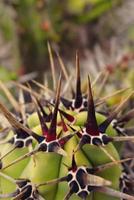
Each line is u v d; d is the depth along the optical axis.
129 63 0.55
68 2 0.65
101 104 0.39
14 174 0.33
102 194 0.33
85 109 0.35
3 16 0.61
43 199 0.32
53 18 0.64
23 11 0.61
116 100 0.46
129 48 0.60
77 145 0.32
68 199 0.32
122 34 0.65
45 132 0.32
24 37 0.61
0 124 0.40
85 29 0.67
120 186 0.34
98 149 0.33
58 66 0.62
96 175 0.32
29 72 0.62
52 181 0.31
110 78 0.51
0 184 0.34
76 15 0.65
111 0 0.63
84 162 0.32
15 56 0.61
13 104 0.41
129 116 0.37
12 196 0.33
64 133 0.33
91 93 0.32
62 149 0.31
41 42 0.62
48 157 0.32
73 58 0.64
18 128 0.33
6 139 0.35
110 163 0.32
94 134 0.32
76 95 0.36
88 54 0.60
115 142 0.36
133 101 0.44
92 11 0.64
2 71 0.53
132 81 0.52
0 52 0.63
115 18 0.67
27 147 0.33
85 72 0.54
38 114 0.33
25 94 0.42
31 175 0.32
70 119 0.34
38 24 0.61
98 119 0.34
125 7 0.66
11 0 0.60
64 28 0.65
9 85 0.50
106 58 0.57
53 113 0.32
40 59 0.62
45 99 0.38
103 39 0.66
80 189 0.31
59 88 0.32
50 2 0.64
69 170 0.32
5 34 0.61
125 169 0.37
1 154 0.35
